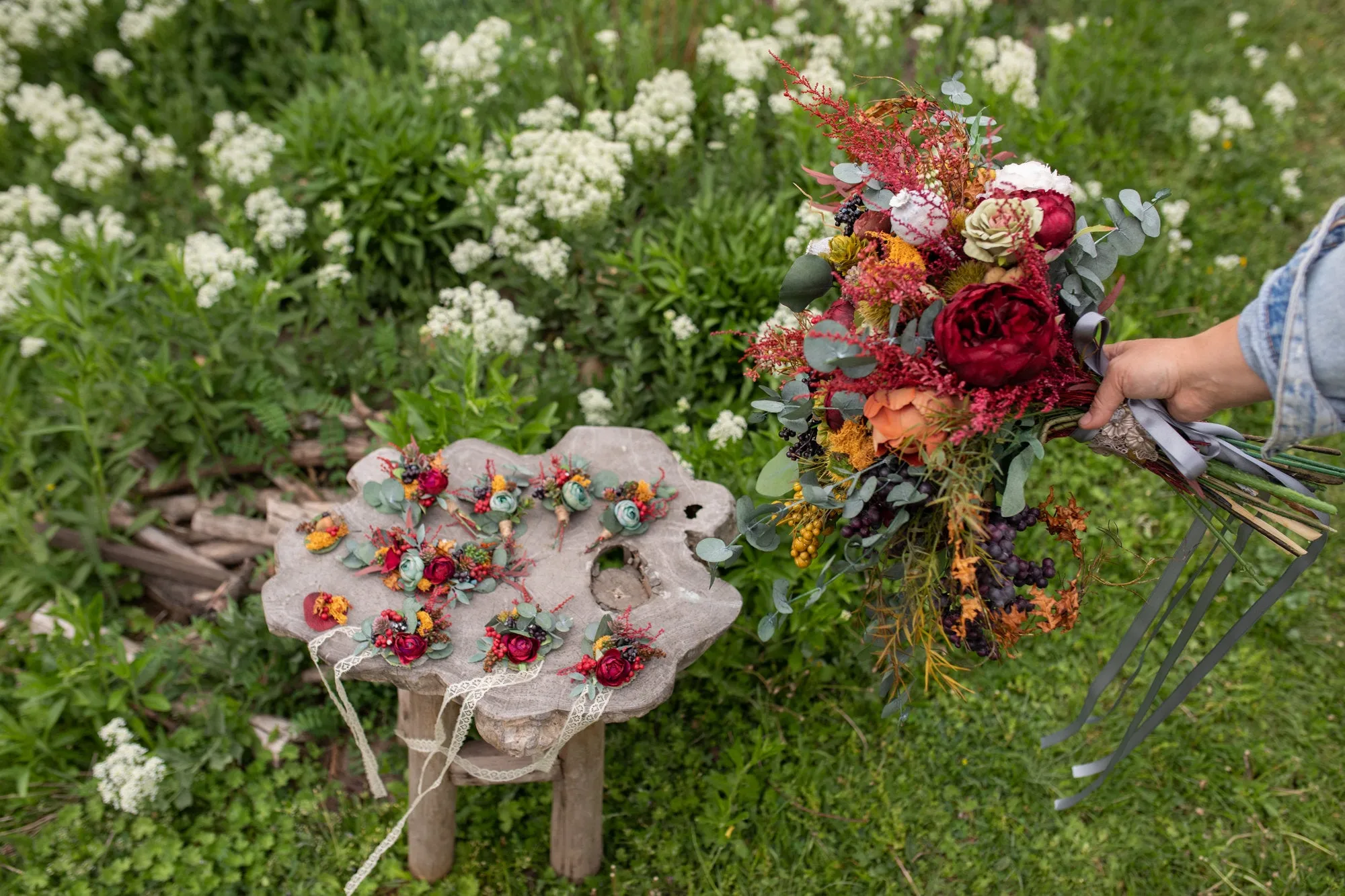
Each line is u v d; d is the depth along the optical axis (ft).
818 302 11.62
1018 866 9.89
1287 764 10.56
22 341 12.68
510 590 8.01
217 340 12.25
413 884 9.71
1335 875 9.80
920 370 5.41
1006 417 5.79
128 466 12.42
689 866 9.83
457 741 7.53
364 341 13.33
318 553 8.20
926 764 10.54
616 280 13.53
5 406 11.75
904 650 6.82
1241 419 13.64
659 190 14.85
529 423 11.29
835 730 10.75
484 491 8.52
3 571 11.65
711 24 17.66
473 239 14.30
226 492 12.46
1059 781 10.39
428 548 8.03
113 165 14.78
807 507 6.66
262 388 12.31
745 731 10.75
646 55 16.43
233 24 17.93
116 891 9.57
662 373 13.35
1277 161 17.15
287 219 13.79
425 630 7.39
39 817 10.06
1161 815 10.22
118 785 9.62
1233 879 9.79
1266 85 19.17
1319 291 5.09
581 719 7.13
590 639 7.48
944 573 6.16
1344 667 11.32
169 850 9.74
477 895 9.62
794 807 10.23
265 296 12.56
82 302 11.65
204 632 11.05
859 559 6.48
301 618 7.64
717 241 13.10
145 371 11.46
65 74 17.26
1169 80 18.20
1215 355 5.50
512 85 16.60
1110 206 5.97
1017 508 5.73
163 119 16.55
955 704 10.94
